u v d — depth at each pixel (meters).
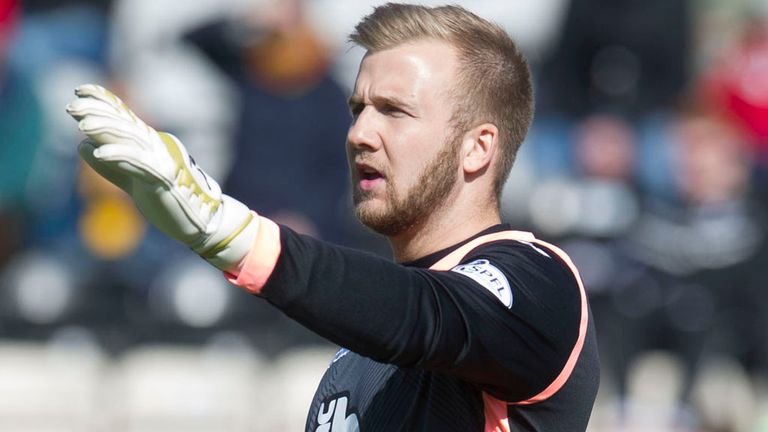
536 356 10.48
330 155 27.95
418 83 11.28
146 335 27.83
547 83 34.69
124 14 33.91
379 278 9.93
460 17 11.61
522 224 28.95
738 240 28.69
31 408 27.27
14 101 29.47
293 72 27.77
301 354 27.84
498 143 11.59
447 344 10.00
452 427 10.93
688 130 30.25
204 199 9.66
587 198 28.58
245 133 27.70
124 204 28.64
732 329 28.64
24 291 28.08
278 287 9.74
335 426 11.64
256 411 27.38
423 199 11.36
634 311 28.06
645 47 35.03
